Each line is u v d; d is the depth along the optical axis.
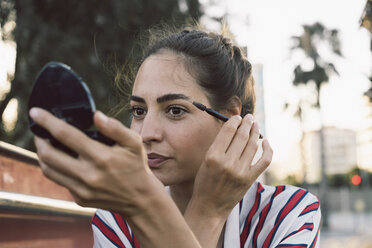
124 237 1.08
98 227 1.12
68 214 1.89
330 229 22.56
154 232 0.58
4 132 5.28
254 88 1.27
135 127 1.02
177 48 1.02
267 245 1.03
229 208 0.84
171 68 0.99
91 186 0.51
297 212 1.06
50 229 1.85
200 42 1.05
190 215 0.83
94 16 5.33
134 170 0.53
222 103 1.07
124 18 5.27
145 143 0.95
